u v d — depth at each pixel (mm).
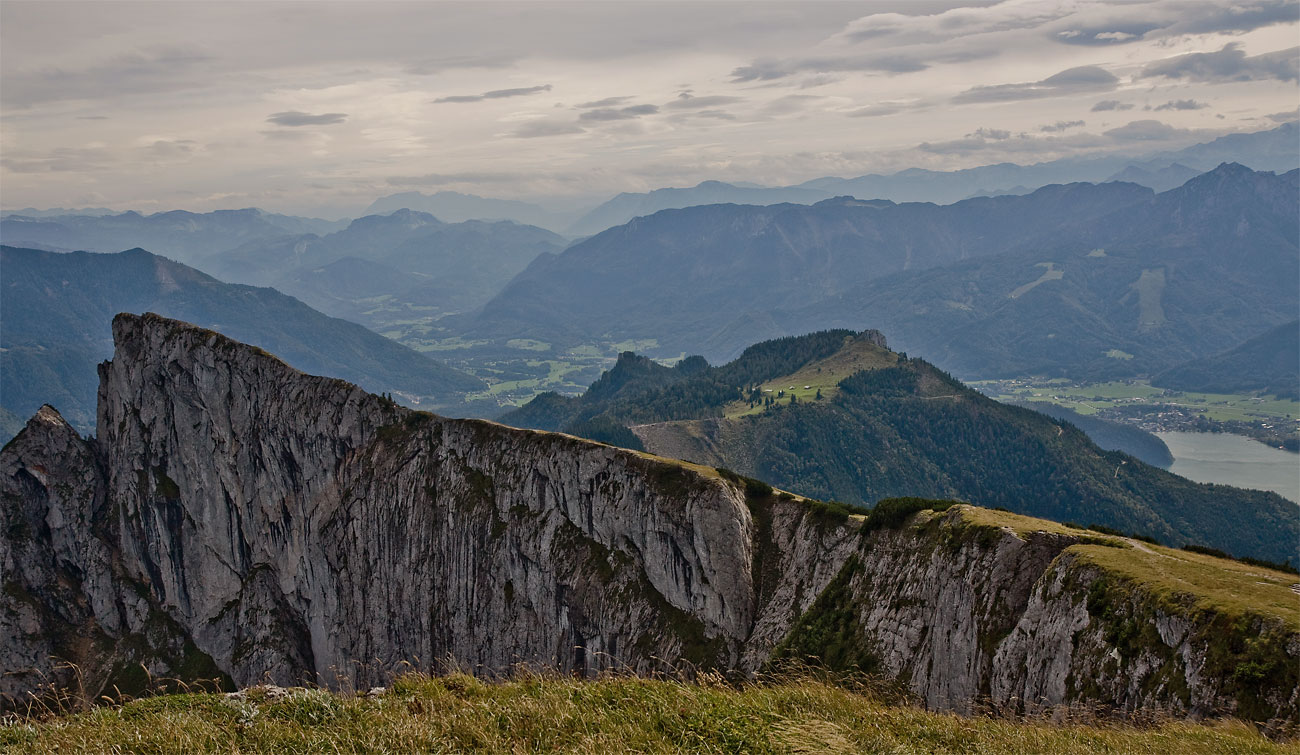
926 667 71500
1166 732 33062
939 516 85062
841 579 94312
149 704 28953
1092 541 64875
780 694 30844
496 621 146500
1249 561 67375
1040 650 56719
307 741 25609
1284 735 36906
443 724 26297
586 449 142000
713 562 117625
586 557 135625
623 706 28156
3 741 25609
